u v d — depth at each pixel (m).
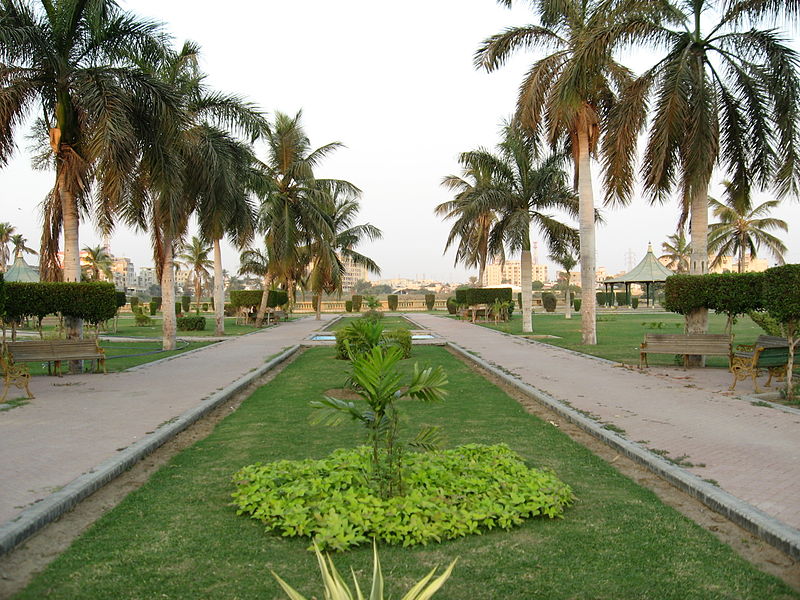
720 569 3.59
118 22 13.20
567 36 17.56
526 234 24.03
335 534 3.88
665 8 12.92
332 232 32.03
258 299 36.31
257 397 10.07
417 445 4.62
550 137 17.45
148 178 15.83
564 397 9.35
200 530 4.20
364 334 8.23
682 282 12.93
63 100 12.94
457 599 3.25
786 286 8.84
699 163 12.78
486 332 26.03
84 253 58.28
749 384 10.75
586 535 4.09
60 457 5.91
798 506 4.46
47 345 12.12
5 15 11.85
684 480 5.09
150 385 10.98
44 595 3.30
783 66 12.19
